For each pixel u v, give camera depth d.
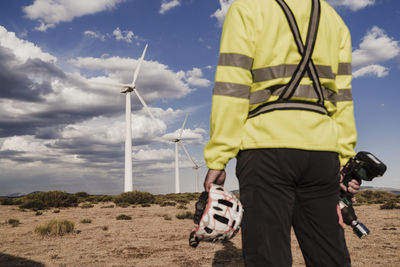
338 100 1.93
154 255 6.73
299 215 1.63
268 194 1.51
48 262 6.14
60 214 17.78
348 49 1.98
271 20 1.56
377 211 16.83
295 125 1.50
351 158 1.95
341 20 1.97
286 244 1.50
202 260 6.15
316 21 1.62
